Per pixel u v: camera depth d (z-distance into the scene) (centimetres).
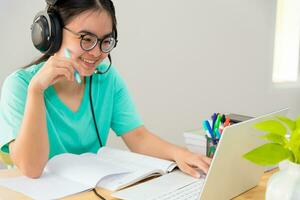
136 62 199
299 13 300
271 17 275
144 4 197
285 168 64
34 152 93
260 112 283
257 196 85
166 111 219
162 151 115
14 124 104
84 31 100
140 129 131
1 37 155
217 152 70
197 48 229
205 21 230
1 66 157
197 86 234
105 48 105
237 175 81
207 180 72
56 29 100
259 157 62
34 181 88
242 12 252
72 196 80
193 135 113
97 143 130
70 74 100
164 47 211
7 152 105
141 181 91
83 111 124
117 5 186
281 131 63
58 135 120
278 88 294
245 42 259
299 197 60
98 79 128
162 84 214
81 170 92
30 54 164
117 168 94
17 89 109
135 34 196
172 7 210
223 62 247
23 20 160
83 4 99
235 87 259
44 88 99
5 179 89
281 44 296
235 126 71
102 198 80
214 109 248
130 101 136
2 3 153
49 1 101
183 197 80
